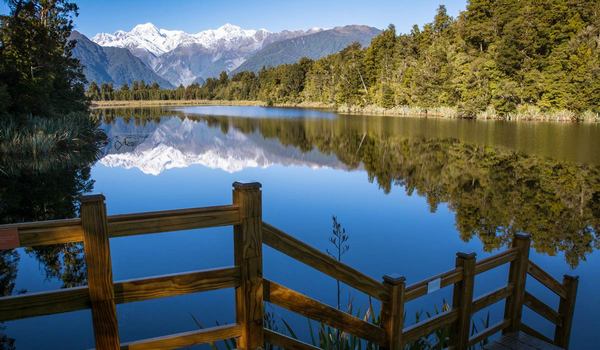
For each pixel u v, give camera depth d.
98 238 1.66
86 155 20.97
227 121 46.81
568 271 6.92
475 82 42.16
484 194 12.72
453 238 8.35
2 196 11.91
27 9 23.34
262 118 51.09
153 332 4.44
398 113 53.69
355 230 8.85
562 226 9.39
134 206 11.23
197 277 1.90
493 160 19.22
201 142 28.23
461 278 2.77
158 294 1.84
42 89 22.78
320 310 2.21
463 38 50.31
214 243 7.52
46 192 12.75
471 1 51.09
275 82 95.56
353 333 2.34
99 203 1.65
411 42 60.44
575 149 21.78
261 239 1.98
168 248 7.29
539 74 39.06
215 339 2.01
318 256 2.10
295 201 11.73
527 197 12.32
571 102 37.50
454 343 2.87
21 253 7.18
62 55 31.16
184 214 1.81
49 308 1.65
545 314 3.49
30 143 18.30
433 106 48.31
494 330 3.12
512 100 41.22
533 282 6.31
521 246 3.13
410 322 4.74
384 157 21.16
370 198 12.11
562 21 41.75
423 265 6.82
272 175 16.34
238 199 1.93
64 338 4.36
